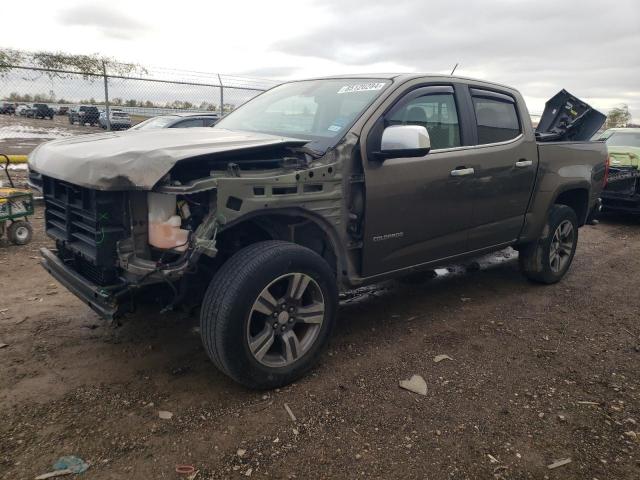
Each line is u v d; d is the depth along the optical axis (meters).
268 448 2.66
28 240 6.44
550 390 3.35
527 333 4.27
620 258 7.03
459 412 3.05
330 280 3.34
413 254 4.00
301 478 2.46
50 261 3.55
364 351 3.80
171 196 2.79
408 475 2.50
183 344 3.79
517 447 2.75
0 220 6.07
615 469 2.61
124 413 2.91
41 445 2.61
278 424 2.86
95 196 2.84
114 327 4.03
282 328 3.17
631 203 9.41
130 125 14.33
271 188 3.03
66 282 3.29
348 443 2.72
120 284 2.97
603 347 4.05
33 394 3.07
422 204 3.90
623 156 9.49
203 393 3.14
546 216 5.21
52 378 3.26
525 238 5.08
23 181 10.64
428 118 4.00
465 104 4.30
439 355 3.79
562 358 3.83
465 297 5.11
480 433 2.86
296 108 4.14
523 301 5.06
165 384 3.23
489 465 2.60
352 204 3.54
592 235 8.64
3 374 3.28
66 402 3.00
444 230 4.16
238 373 3.00
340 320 4.40
